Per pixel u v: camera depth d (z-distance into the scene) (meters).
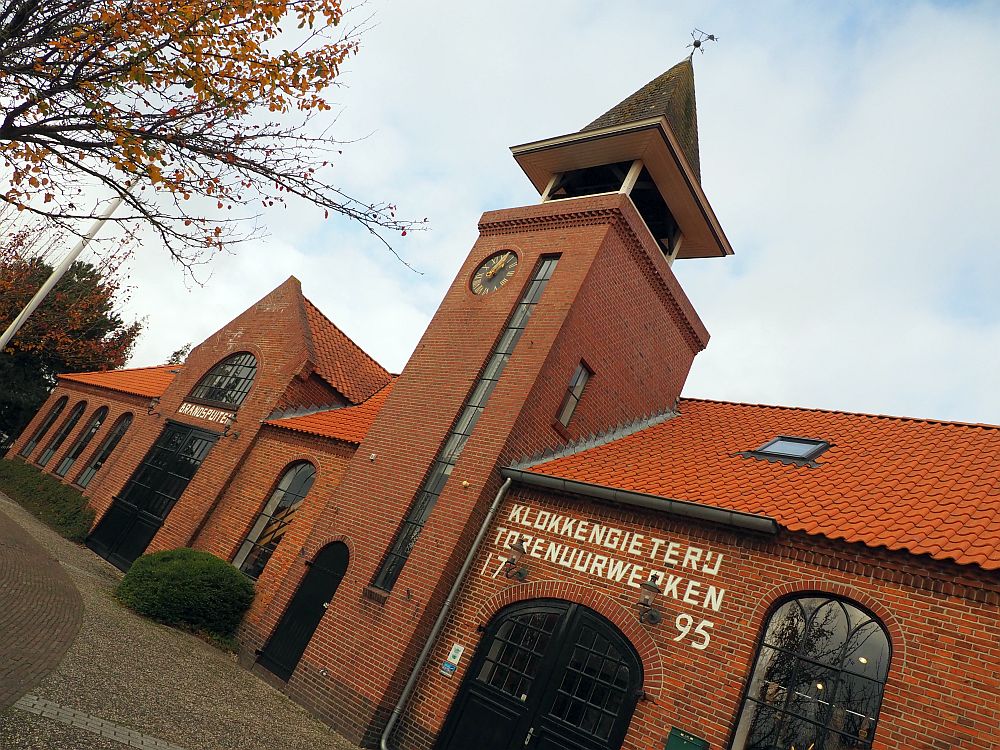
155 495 19.16
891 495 9.38
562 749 9.13
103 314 33.22
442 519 11.99
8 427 35.28
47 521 20.62
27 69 5.28
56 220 6.05
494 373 13.84
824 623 8.27
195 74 5.64
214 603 13.48
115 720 7.08
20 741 5.74
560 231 15.21
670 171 15.59
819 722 7.77
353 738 10.36
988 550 7.48
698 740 8.16
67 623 9.88
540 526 11.36
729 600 8.92
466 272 16.19
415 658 11.02
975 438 10.84
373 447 14.36
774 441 12.63
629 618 9.54
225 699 9.61
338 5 6.02
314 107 6.28
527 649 10.30
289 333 20.16
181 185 6.05
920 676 7.19
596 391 14.51
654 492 10.76
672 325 16.97
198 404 20.89
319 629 12.18
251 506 16.34
